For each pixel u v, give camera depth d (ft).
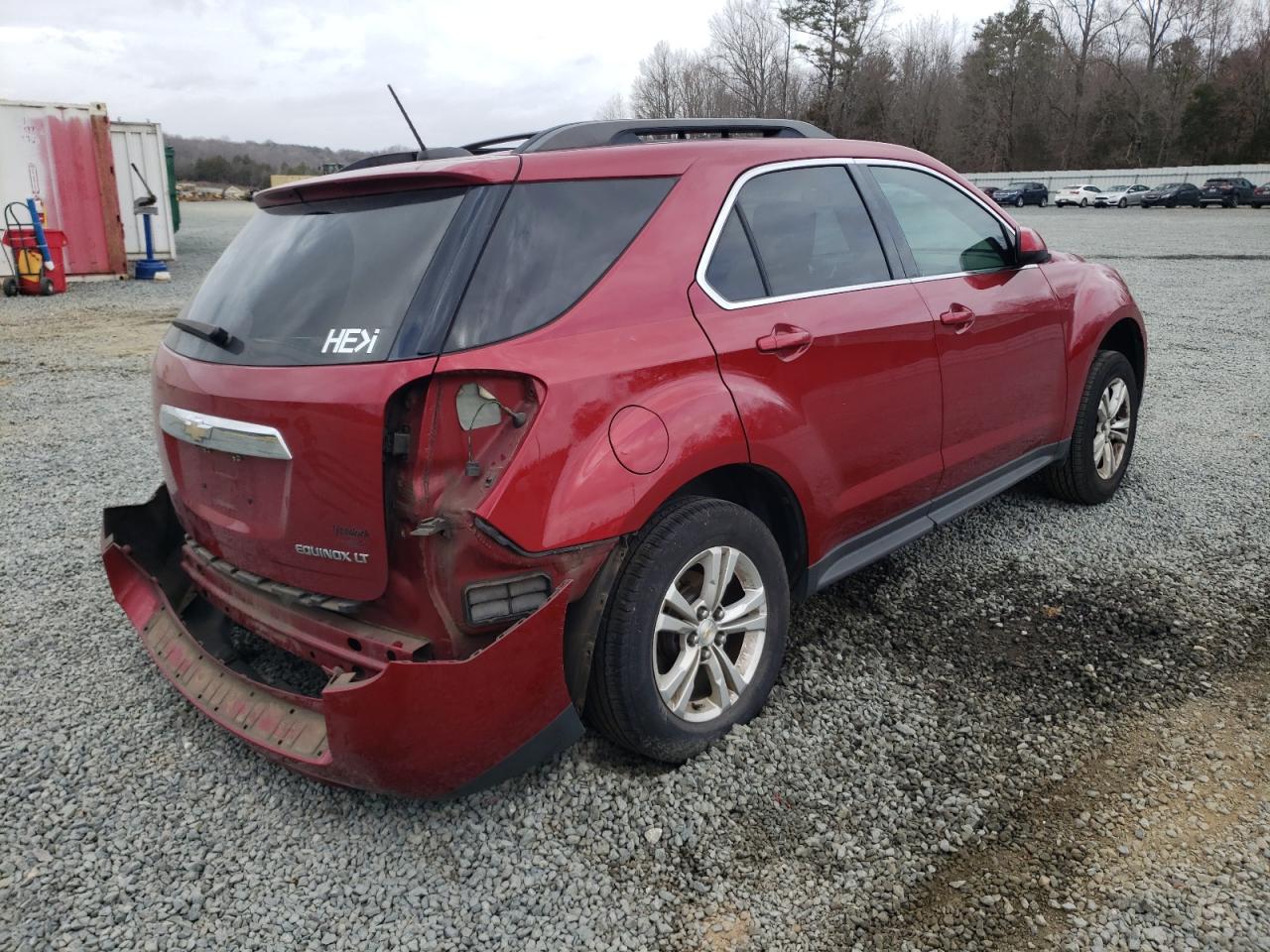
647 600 8.70
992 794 9.12
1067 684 10.98
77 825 8.93
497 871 8.29
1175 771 9.39
